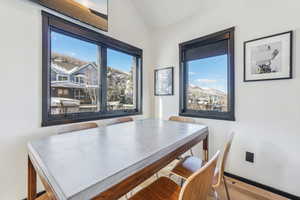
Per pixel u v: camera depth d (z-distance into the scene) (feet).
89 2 6.88
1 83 4.69
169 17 8.92
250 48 6.18
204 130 5.41
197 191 2.42
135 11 9.34
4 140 4.77
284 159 5.46
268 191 5.74
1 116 4.71
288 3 5.34
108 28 7.85
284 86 5.46
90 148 3.32
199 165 4.72
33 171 3.83
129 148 3.33
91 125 6.11
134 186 2.59
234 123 6.71
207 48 7.90
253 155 6.14
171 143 3.69
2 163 4.75
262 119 5.95
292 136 5.31
